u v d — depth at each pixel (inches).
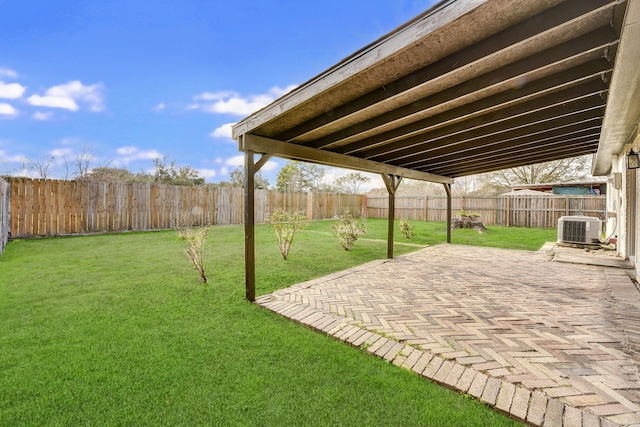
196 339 112.3
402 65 107.7
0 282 179.5
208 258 253.3
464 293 167.8
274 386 85.8
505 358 99.0
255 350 105.0
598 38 89.4
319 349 106.3
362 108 130.7
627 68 90.1
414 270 221.3
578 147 249.8
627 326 122.8
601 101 143.6
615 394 81.0
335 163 207.6
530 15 83.0
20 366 93.7
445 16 81.4
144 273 202.7
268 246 318.3
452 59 100.7
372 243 353.7
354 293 167.0
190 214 478.0
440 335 115.9
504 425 72.2
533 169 805.9
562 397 80.0
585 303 150.9
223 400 80.2
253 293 154.2
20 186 341.1
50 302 147.6
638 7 65.4
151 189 438.3
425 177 318.7
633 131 171.2
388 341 111.1
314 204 650.8
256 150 160.4
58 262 232.4
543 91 121.0
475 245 344.2
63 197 368.8
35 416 74.2
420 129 162.7
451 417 74.6
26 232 345.7
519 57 103.1
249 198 155.8
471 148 218.4
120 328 120.3
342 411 76.6
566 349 104.7
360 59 101.9
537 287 179.2
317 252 291.3
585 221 316.5
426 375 90.9
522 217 547.8
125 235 385.7
